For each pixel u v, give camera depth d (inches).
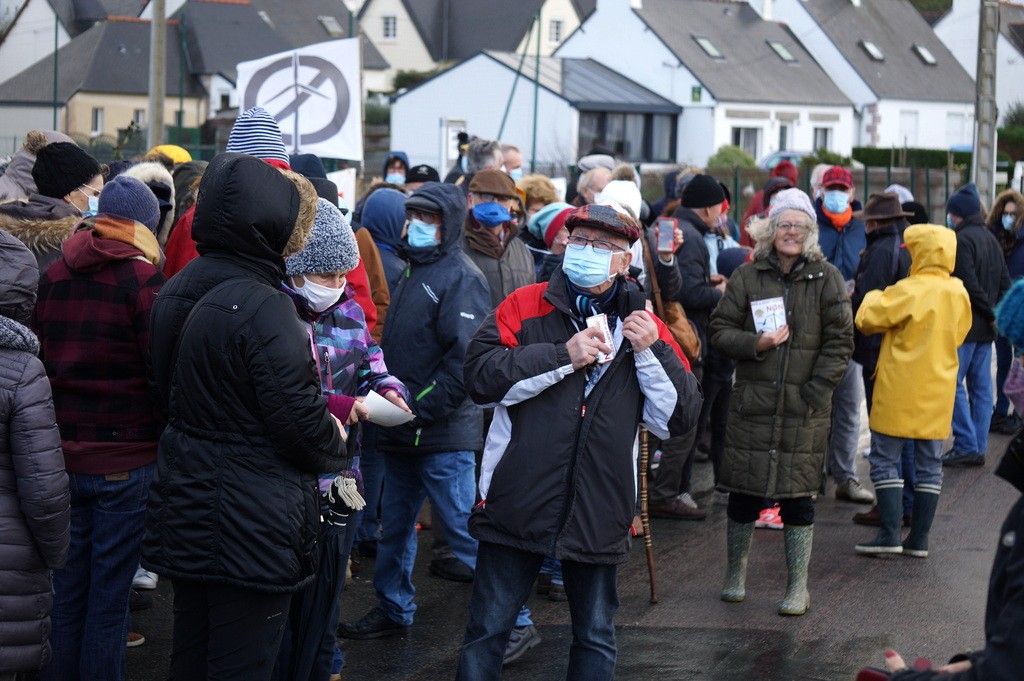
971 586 258.7
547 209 283.3
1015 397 108.3
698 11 2103.8
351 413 164.1
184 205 244.2
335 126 398.6
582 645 165.6
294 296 167.3
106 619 177.8
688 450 307.6
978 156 866.8
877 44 2266.2
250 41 2130.9
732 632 228.7
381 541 218.8
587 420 161.3
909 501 309.3
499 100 1841.8
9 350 150.0
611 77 1962.4
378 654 213.9
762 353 233.8
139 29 2046.0
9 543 150.3
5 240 150.5
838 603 246.5
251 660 141.4
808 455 233.9
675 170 381.4
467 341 207.2
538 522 160.2
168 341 144.7
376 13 2874.0
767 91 1984.5
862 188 1069.8
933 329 267.1
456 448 211.5
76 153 205.9
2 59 2193.7
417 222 213.3
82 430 174.1
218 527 137.7
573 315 167.3
